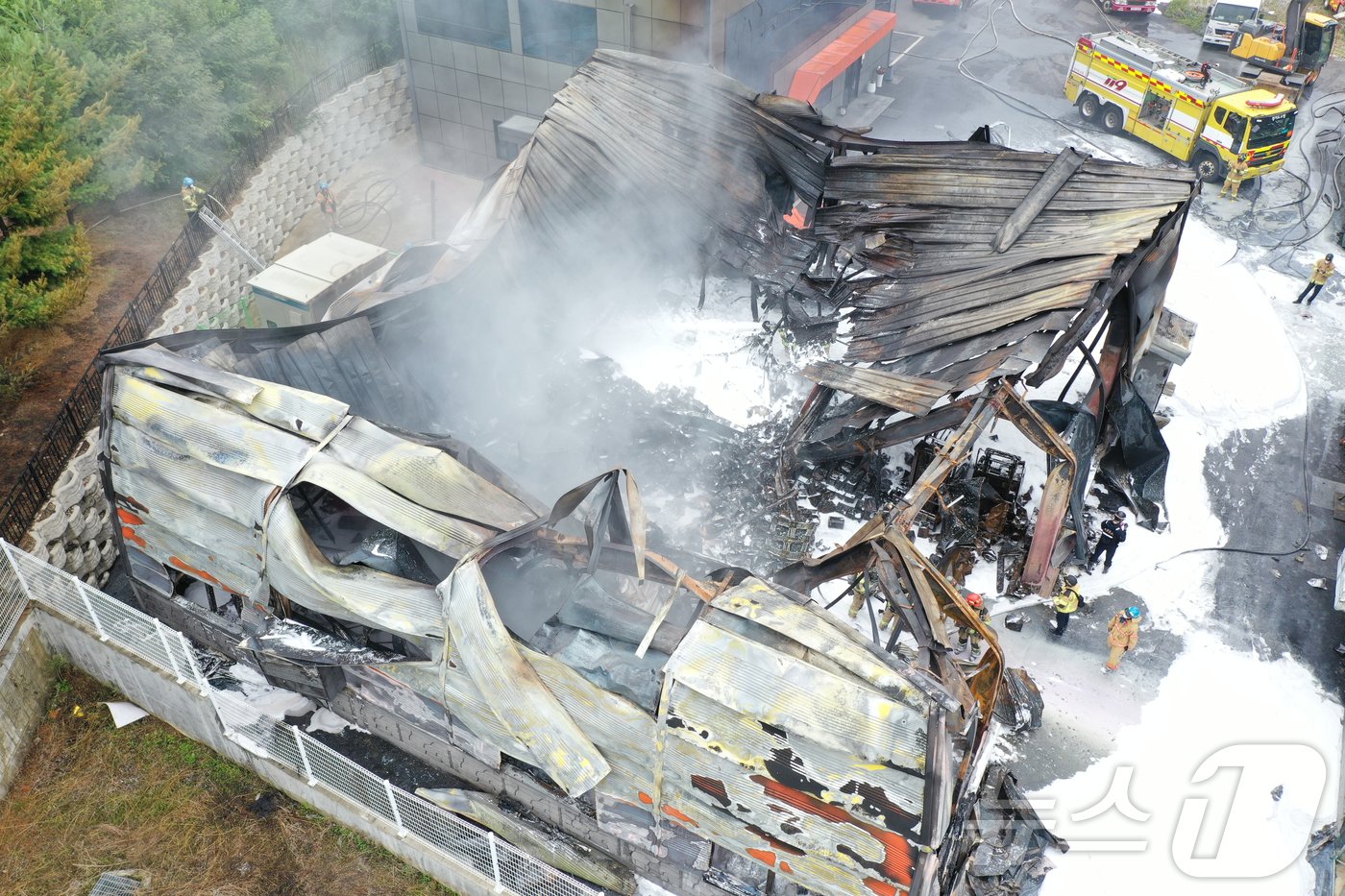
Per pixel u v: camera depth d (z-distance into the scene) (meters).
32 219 18.39
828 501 18.66
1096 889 13.38
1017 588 17.52
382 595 12.55
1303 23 35.09
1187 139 30.84
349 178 31.19
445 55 29.59
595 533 12.27
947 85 37.03
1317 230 28.97
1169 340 20.22
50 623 16.05
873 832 10.56
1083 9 43.94
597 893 12.06
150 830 14.76
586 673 12.12
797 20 30.12
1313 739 15.58
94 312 20.91
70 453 17.41
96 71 21.81
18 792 15.25
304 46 30.50
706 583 11.95
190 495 13.81
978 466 18.72
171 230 23.73
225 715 14.63
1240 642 17.17
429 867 13.90
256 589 13.97
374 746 14.98
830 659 10.77
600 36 27.28
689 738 11.04
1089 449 17.50
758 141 21.09
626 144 21.31
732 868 12.49
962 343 17.02
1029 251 17.97
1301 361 24.11
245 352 15.93
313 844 14.52
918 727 10.21
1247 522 19.61
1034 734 15.54
